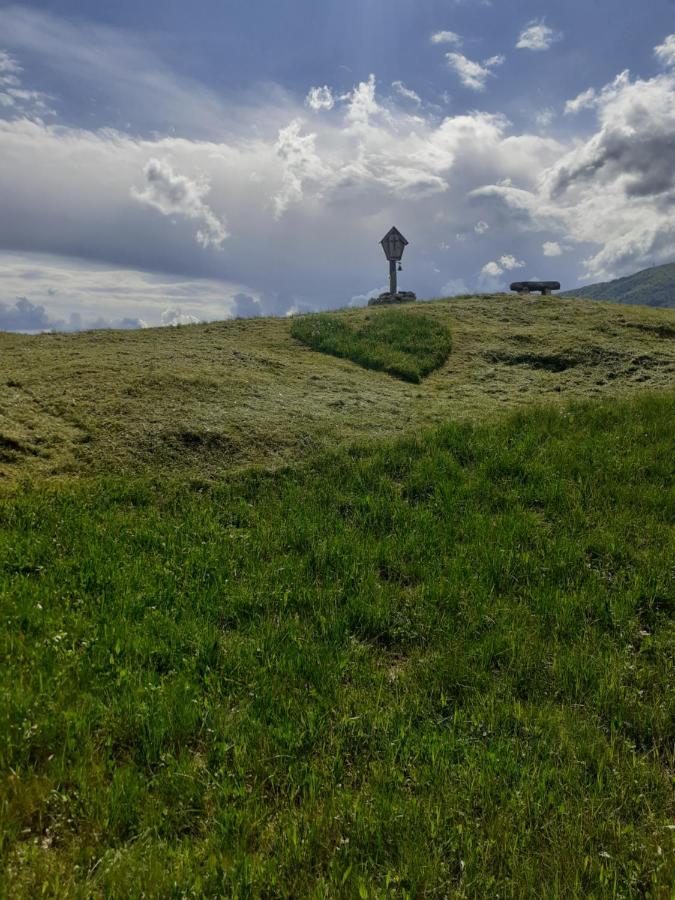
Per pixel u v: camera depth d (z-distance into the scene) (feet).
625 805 11.25
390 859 9.95
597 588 19.71
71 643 15.15
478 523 24.47
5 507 23.39
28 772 10.92
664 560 21.31
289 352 53.78
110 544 21.43
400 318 62.54
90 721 12.37
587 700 14.56
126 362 43.04
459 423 36.83
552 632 17.51
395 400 43.70
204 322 65.10
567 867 9.79
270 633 16.63
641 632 17.80
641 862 10.02
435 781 11.52
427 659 16.20
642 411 37.35
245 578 19.95
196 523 24.13
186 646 15.71
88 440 30.94
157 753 11.89
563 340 57.47
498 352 55.67
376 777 11.54
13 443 29.01
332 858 9.73
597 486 27.96
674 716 13.91
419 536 23.50
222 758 11.84
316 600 18.79
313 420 37.50
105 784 11.00
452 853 10.05
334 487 28.66
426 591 19.33
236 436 33.35
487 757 12.03
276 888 9.18
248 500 27.55
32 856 9.27
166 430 32.65
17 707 12.21
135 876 9.09
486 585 20.06
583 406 39.42
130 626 16.33
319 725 12.87
